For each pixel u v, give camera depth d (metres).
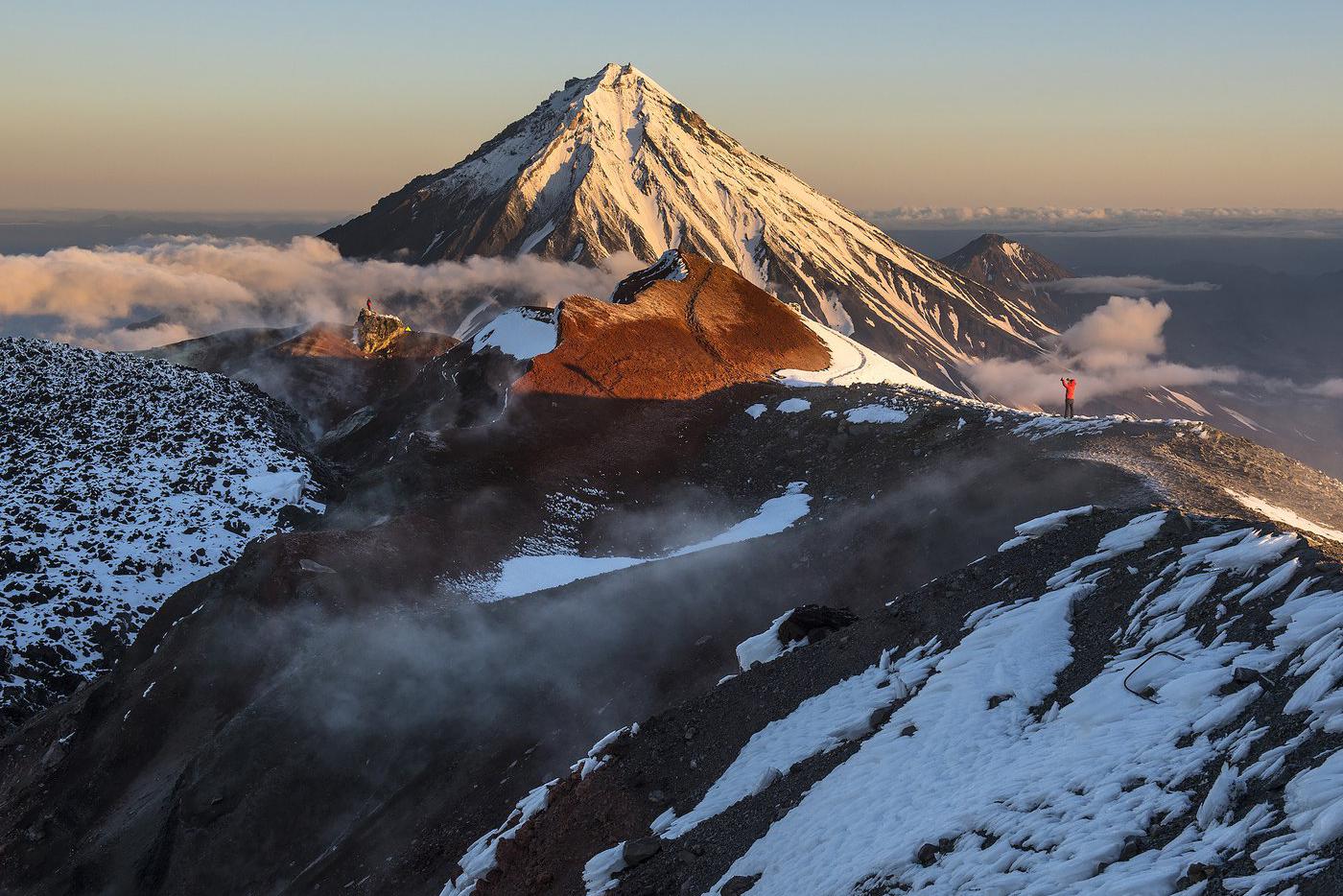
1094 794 14.03
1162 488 33.97
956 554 35.19
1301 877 10.91
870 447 50.84
